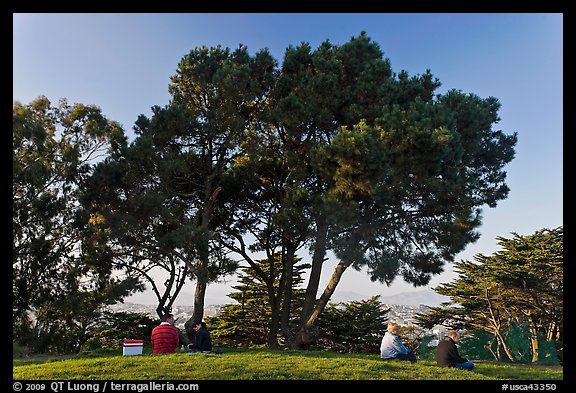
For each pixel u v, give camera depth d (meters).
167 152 22.55
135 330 34.94
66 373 11.68
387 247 22.86
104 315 34.62
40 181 26.16
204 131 22.52
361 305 42.84
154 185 22.86
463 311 40.44
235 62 23.55
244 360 13.38
